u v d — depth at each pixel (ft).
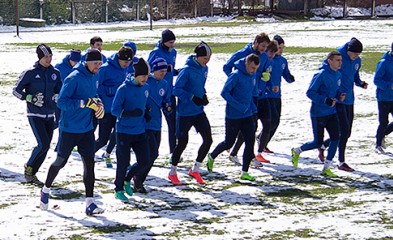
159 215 32.30
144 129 34.81
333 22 199.82
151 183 38.73
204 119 38.42
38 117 38.32
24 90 38.96
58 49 120.37
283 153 47.32
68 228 30.12
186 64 38.50
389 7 237.25
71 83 31.68
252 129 39.29
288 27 181.98
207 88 78.13
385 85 46.16
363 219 31.76
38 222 30.96
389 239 28.71
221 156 46.55
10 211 32.78
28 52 116.88
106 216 32.04
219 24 199.11
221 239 28.58
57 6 209.67
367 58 101.35
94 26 199.52
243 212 32.91
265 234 29.35
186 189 37.47
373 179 40.06
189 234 29.30
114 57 41.27
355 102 67.92
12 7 199.00
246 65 38.45
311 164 44.09
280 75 45.09
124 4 222.07
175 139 43.50
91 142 32.42
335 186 38.42
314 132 41.86
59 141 32.53
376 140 47.39
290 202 34.86
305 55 107.76
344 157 42.34
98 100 31.94
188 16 230.48
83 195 35.94
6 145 49.16
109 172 41.52
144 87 34.24
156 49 43.50
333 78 40.88
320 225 30.73
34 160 38.34
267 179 40.04
